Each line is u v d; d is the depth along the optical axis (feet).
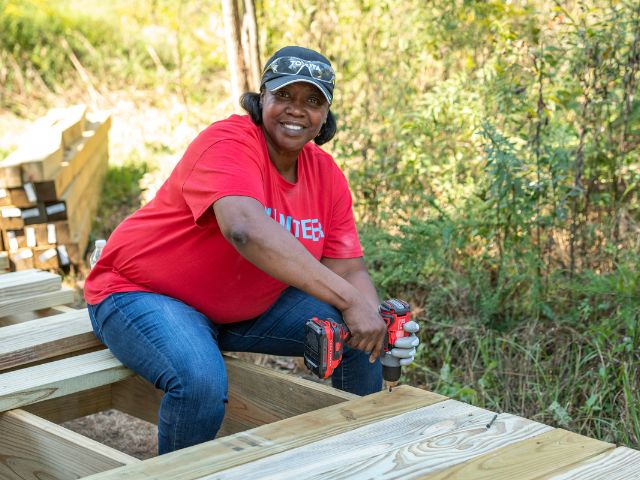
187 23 32.30
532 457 6.89
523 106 14.64
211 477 6.46
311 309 9.70
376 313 8.20
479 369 13.12
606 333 12.44
